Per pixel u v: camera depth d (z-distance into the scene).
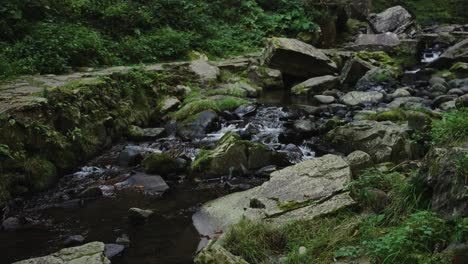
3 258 4.30
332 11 17.09
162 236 4.73
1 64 8.61
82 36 10.71
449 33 16.77
